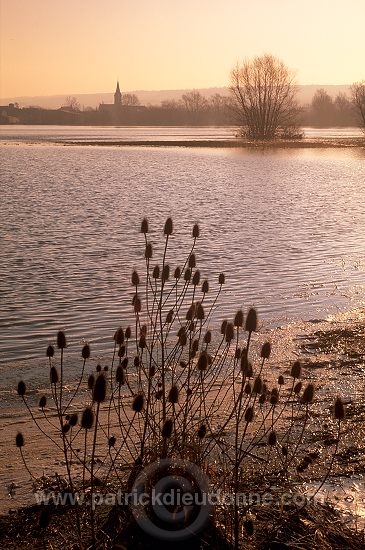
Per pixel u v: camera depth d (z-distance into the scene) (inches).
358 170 2389.3
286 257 823.1
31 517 227.9
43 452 291.0
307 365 423.5
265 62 4375.0
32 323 532.7
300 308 575.5
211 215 1242.6
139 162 2765.7
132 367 403.5
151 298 605.3
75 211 1275.8
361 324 522.9
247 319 205.0
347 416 331.9
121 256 828.0
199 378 265.4
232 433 301.6
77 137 5452.8
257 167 2511.1
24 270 737.6
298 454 282.8
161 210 1312.7
